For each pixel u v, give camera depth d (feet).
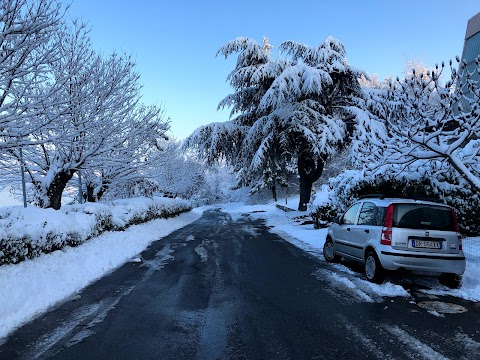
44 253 25.98
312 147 69.97
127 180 55.16
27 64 26.45
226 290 22.34
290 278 25.53
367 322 16.63
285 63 76.59
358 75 72.43
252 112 87.35
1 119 24.38
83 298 20.74
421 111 27.02
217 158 87.25
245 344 14.26
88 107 37.14
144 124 47.39
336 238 30.19
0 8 21.47
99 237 36.52
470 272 24.62
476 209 34.09
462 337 14.87
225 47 82.94
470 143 34.78
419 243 22.00
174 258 33.71
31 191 51.03
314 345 14.11
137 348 13.98
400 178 38.01
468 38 65.31
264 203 165.17
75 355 13.41
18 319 17.06
